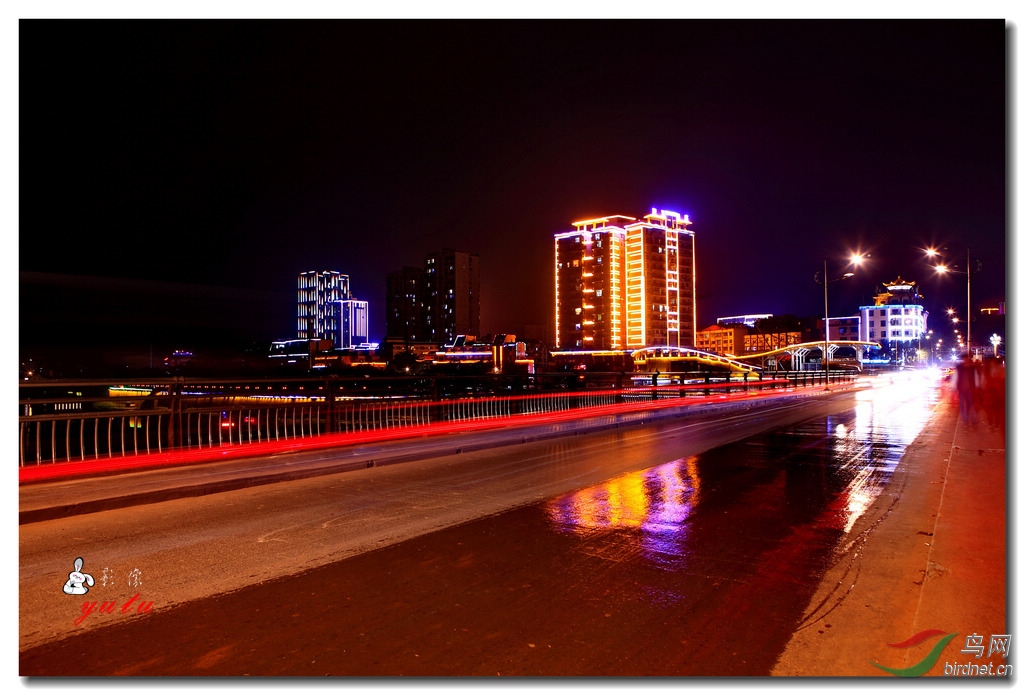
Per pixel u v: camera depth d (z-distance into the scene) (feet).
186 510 25.12
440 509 25.26
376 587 16.71
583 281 640.58
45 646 13.47
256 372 648.38
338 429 45.03
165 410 36.09
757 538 21.13
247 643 13.53
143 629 14.24
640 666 12.47
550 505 25.93
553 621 14.56
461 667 12.46
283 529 22.34
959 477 28.99
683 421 62.03
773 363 624.59
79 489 26.99
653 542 20.68
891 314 603.67
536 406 65.10
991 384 104.22
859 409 73.31
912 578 17.08
